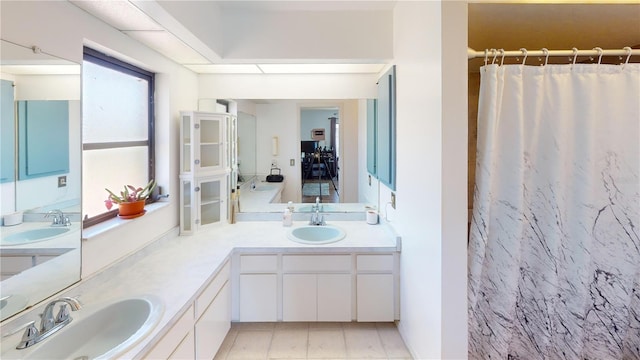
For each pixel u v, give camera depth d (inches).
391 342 88.7
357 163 121.7
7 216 47.7
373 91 115.5
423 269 71.4
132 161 88.7
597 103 64.1
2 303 47.2
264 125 119.9
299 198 123.3
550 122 64.4
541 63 90.7
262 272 92.6
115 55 74.3
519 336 69.4
